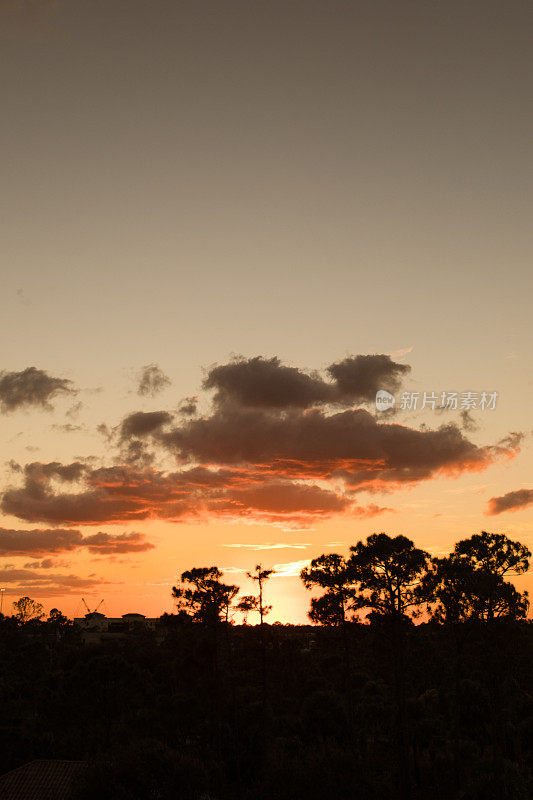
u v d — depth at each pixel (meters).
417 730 64.44
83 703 80.75
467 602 58.94
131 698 84.19
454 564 59.94
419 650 83.69
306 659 115.12
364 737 69.56
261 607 79.88
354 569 59.94
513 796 48.62
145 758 42.84
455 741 57.91
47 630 186.75
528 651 68.38
